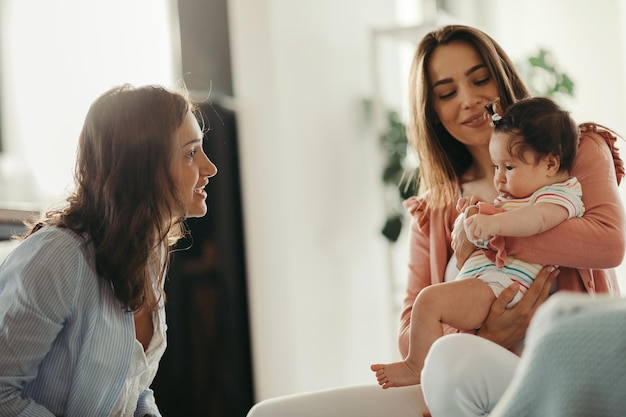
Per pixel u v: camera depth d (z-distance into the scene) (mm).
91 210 1535
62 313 1461
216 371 3113
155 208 1521
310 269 3408
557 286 1706
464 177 1981
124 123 1512
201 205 1633
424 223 1965
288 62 3332
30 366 1460
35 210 2283
